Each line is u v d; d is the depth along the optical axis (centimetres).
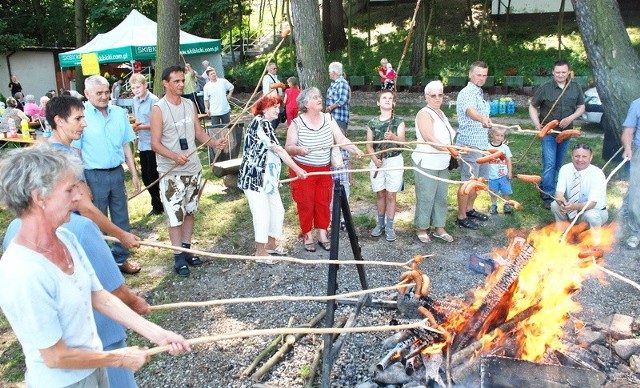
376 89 2189
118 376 292
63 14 2861
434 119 607
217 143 593
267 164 560
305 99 576
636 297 487
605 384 336
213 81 1214
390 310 477
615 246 602
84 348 233
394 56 2430
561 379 324
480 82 630
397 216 734
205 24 2706
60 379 229
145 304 295
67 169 212
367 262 372
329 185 609
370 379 372
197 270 589
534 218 698
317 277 559
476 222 693
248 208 787
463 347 361
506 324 368
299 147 582
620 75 727
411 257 602
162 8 1111
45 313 211
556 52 2195
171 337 251
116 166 560
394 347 396
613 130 759
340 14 2636
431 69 2239
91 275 247
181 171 565
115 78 2283
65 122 433
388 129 605
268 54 2759
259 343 436
